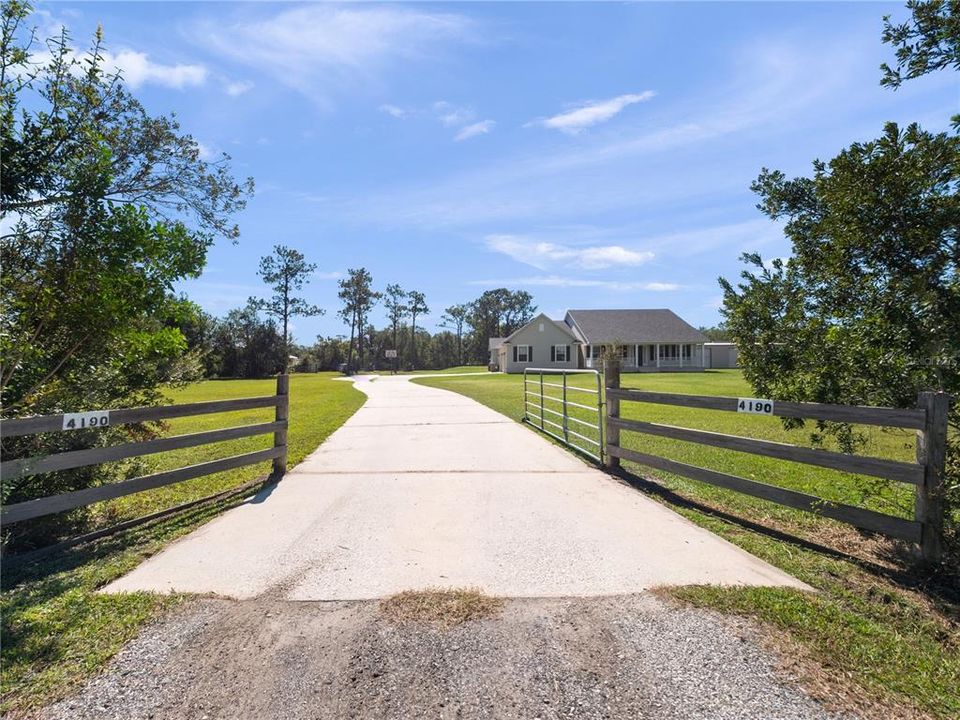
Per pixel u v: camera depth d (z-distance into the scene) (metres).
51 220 4.35
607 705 2.16
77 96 4.57
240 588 3.23
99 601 3.04
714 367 49.06
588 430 10.35
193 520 4.66
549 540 4.05
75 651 2.54
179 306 5.48
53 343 4.55
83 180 4.34
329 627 2.75
